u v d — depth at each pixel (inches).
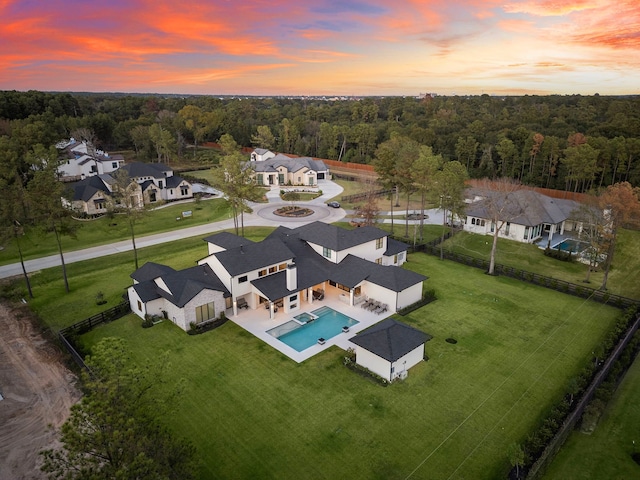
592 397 1001.5
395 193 3097.9
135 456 549.0
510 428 909.2
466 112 5521.7
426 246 2039.9
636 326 1294.3
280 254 1492.4
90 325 1301.7
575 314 1417.3
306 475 788.6
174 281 1342.3
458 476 788.0
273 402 980.6
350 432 891.4
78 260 1854.1
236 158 2085.4
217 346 1209.4
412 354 1098.7
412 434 887.7
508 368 1119.6
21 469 800.9
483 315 1403.8
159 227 2374.5
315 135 5191.9
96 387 619.8
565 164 3095.5
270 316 1366.9
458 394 1014.4
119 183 2153.1
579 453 852.0
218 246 1638.8
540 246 2106.3
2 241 1448.1
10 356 1167.6
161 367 786.8
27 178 2810.0
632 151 2984.7
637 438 892.0
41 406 974.4
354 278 1455.5
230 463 814.5
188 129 5049.2
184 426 907.4
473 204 2375.7
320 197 3181.6
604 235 1588.3
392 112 6417.3
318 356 1163.3
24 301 1487.5
